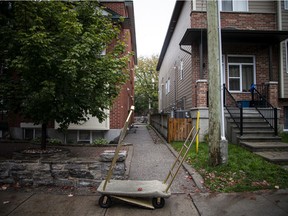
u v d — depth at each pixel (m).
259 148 7.20
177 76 16.88
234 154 6.73
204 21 11.16
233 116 9.23
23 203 3.99
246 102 10.76
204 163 5.93
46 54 4.93
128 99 17.75
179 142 9.64
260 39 10.73
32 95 5.09
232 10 11.87
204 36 10.28
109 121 9.85
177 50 16.78
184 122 10.23
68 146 8.78
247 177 5.05
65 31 5.14
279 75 11.47
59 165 4.84
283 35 10.24
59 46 5.27
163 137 12.07
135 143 10.26
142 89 40.03
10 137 10.04
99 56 6.13
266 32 9.94
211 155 5.68
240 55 11.55
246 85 11.66
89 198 4.23
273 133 8.38
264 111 9.63
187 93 13.38
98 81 5.81
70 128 9.52
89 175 4.81
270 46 10.80
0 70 5.95
